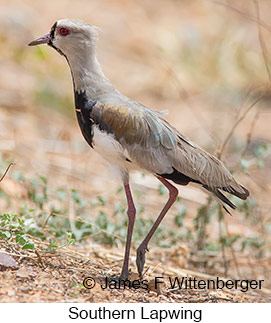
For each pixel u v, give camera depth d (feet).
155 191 56.70
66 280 34.24
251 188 55.83
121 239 43.04
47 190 47.11
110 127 35.76
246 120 71.97
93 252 41.50
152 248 44.88
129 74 83.20
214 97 78.89
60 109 71.41
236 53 82.43
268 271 44.42
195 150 37.09
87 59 37.17
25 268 34.40
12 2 91.71
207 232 49.88
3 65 78.48
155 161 36.04
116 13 96.58
